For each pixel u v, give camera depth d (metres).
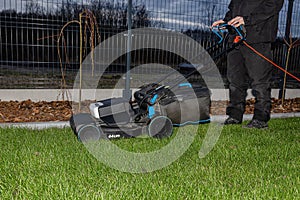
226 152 2.98
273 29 3.85
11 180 2.19
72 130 3.65
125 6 5.95
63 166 2.48
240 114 4.39
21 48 5.83
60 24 5.84
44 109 5.11
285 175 2.44
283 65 6.95
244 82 4.34
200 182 2.25
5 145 3.03
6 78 5.96
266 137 3.62
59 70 6.05
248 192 2.10
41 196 1.97
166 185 2.18
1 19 5.54
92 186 2.14
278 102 6.71
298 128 4.29
